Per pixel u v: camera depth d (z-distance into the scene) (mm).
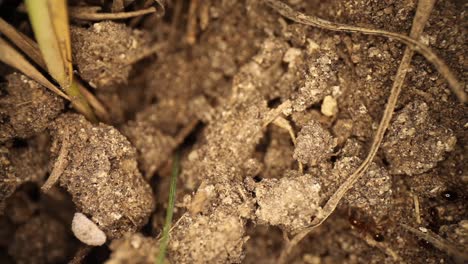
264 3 62
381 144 58
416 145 56
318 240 62
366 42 58
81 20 58
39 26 51
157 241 55
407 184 58
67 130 58
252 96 61
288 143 60
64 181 57
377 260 60
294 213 55
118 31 59
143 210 59
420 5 56
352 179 56
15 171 60
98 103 61
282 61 61
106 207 56
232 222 55
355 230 61
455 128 56
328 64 58
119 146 58
